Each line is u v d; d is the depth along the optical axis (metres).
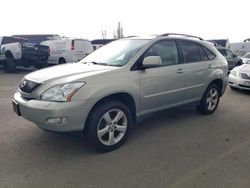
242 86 9.17
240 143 4.52
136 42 4.93
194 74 5.49
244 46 25.84
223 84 6.36
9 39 15.90
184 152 4.12
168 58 5.03
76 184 3.20
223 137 4.79
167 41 5.10
